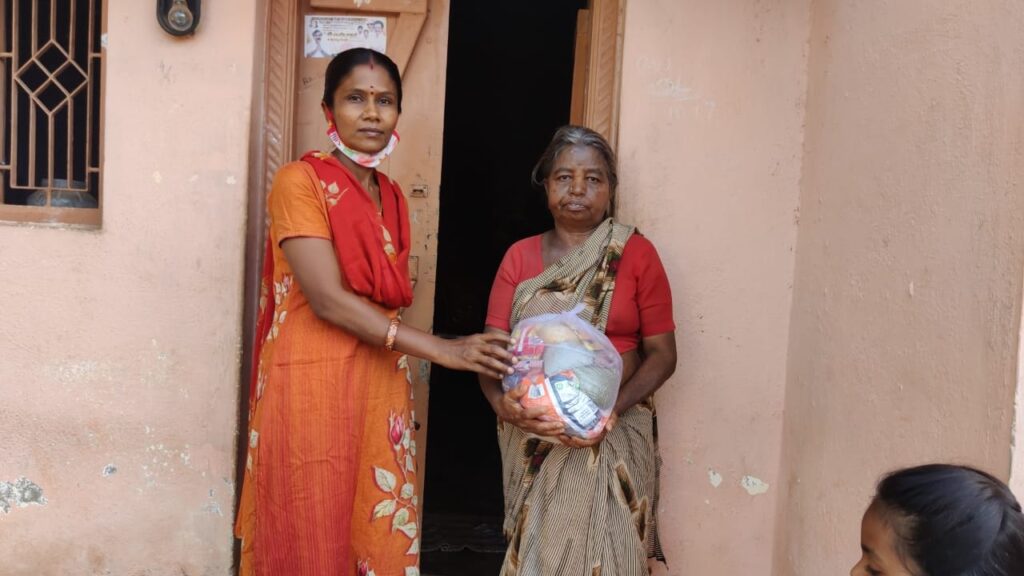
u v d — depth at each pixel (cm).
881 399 208
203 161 270
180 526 278
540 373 204
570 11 623
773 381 278
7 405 275
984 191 170
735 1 271
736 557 282
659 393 277
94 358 275
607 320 230
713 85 272
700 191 273
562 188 233
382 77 216
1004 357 160
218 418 275
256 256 273
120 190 271
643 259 235
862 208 225
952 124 183
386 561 226
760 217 274
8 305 273
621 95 271
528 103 638
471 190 637
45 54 293
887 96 214
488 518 388
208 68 268
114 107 269
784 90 272
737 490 280
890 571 116
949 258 181
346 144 218
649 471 239
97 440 276
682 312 276
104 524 278
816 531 243
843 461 228
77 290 273
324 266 208
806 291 262
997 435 161
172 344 274
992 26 170
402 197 236
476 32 629
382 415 224
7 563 279
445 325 607
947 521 109
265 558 215
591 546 222
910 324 196
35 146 281
